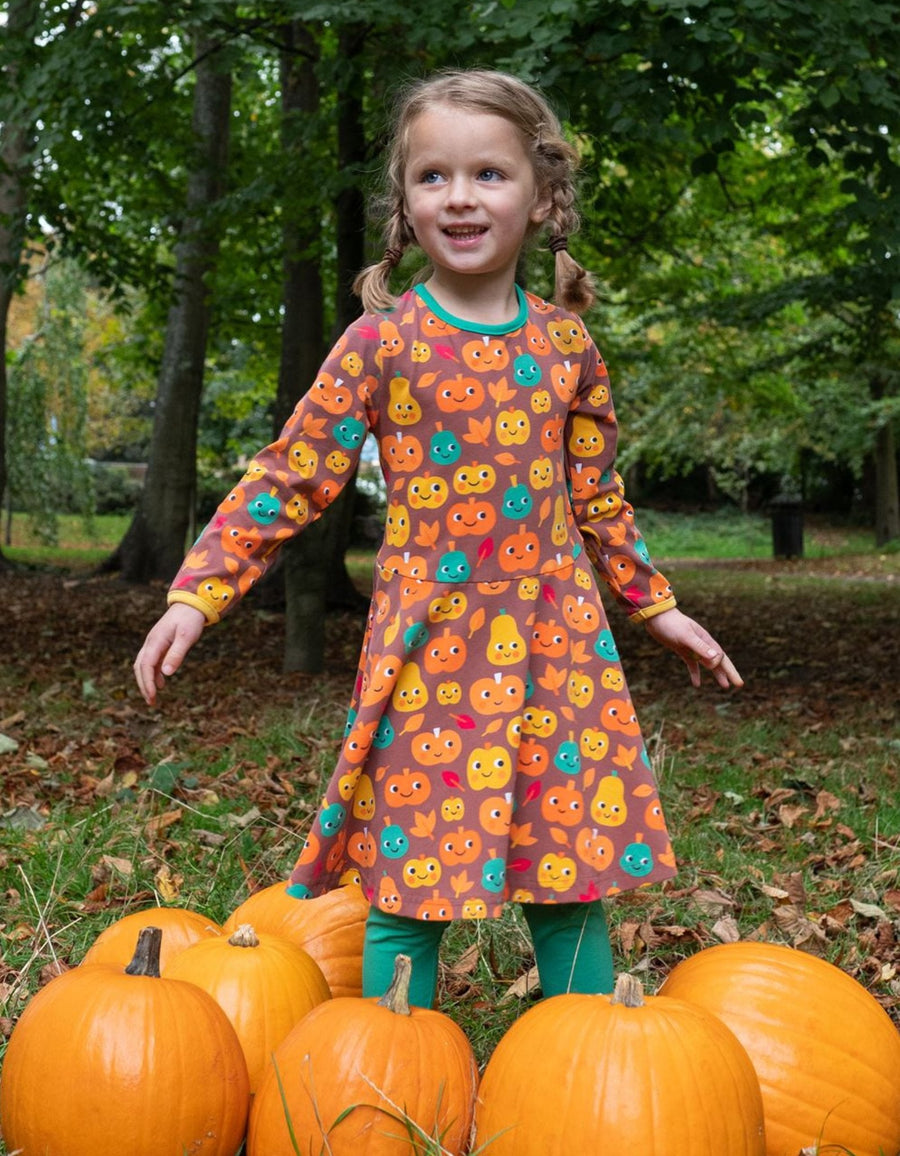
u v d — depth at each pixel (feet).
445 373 7.63
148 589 49.96
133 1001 6.68
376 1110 6.36
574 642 7.72
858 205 21.39
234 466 104.12
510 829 7.34
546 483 7.78
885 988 9.86
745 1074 6.48
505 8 20.57
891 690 27.25
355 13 21.49
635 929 10.85
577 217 8.43
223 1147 6.67
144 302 61.82
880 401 82.79
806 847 13.85
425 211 7.61
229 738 20.04
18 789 16.25
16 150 47.01
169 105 33.06
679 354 62.18
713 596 54.54
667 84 20.75
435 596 7.48
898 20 21.26
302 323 32.50
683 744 20.21
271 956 7.72
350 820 7.48
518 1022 6.75
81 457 77.71
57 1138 6.42
